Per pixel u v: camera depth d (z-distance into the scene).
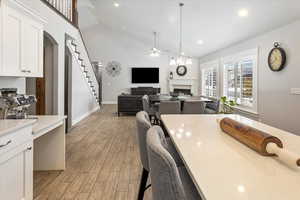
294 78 4.01
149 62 11.95
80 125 6.41
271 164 1.06
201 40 7.36
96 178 2.89
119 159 3.61
